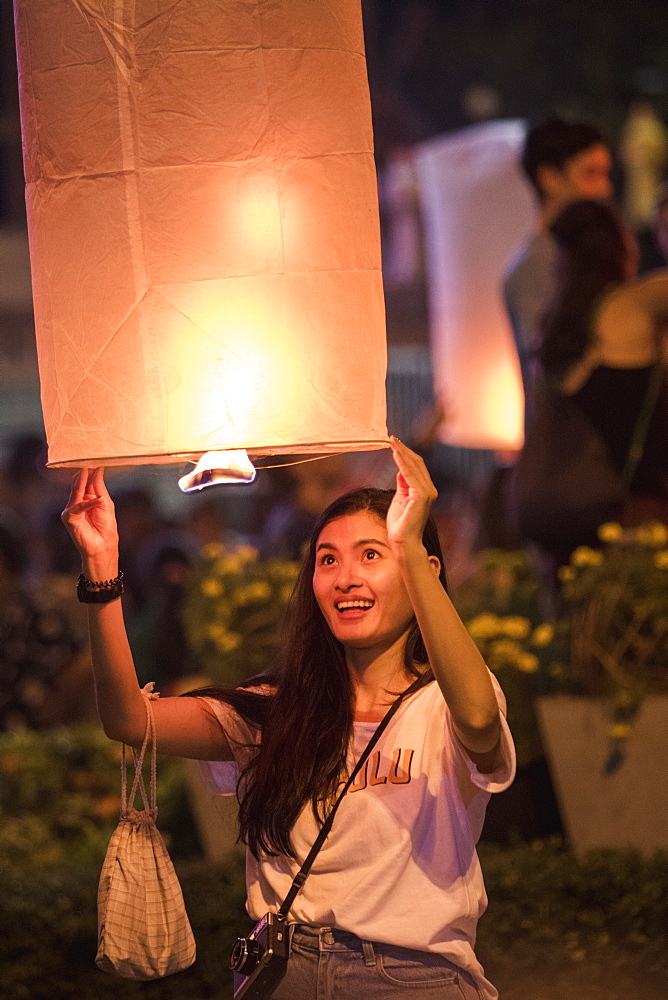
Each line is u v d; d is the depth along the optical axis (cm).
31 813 1245
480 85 4131
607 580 1083
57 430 509
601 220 1103
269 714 583
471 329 1639
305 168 496
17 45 517
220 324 487
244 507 2216
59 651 1344
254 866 575
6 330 2619
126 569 1594
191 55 488
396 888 536
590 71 4088
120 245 491
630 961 927
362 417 504
